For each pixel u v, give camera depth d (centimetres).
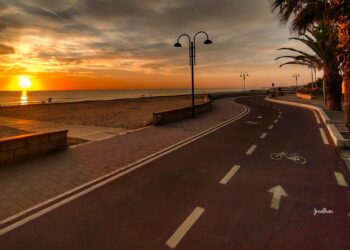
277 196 458
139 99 4709
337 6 795
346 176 547
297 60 2331
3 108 2550
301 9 995
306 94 3478
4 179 562
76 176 584
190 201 448
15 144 677
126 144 909
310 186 499
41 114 2086
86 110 2470
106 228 367
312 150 771
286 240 327
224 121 1502
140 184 534
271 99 3712
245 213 400
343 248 309
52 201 457
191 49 1652
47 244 331
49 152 777
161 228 364
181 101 3959
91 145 895
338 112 1712
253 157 714
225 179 551
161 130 1203
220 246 319
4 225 377
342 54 843
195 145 884
